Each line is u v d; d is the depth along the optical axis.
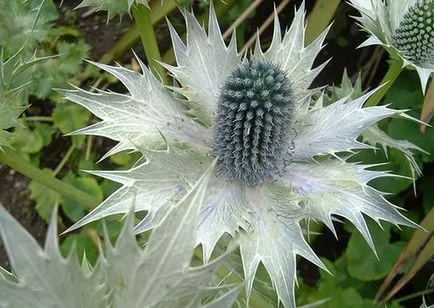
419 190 0.18
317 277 0.18
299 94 0.12
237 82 0.11
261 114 0.11
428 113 0.14
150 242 0.06
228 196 0.12
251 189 0.12
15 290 0.06
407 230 0.17
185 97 0.13
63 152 0.19
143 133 0.11
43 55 0.17
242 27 0.19
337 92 0.15
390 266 0.16
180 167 0.11
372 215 0.11
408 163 0.16
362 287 0.16
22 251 0.06
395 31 0.13
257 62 0.11
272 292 0.13
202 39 0.12
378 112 0.12
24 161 0.12
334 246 0.18
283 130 0.12
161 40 0.20
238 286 0.07
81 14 0.20
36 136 0.18
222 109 0.12
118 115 0.11
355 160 0.16
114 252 0.07
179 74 0.12
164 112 0.12
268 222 0.11
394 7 0.13
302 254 0.11
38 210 0.17
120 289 0.07
